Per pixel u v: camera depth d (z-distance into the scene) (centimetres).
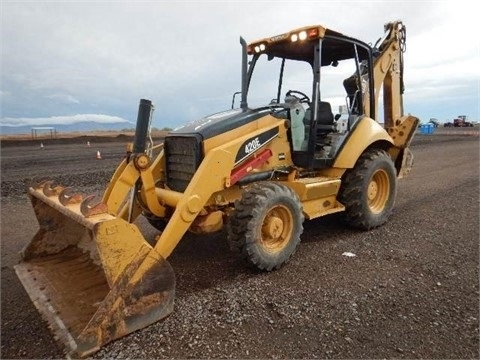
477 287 329
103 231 249
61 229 373
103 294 291
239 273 363
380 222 505
